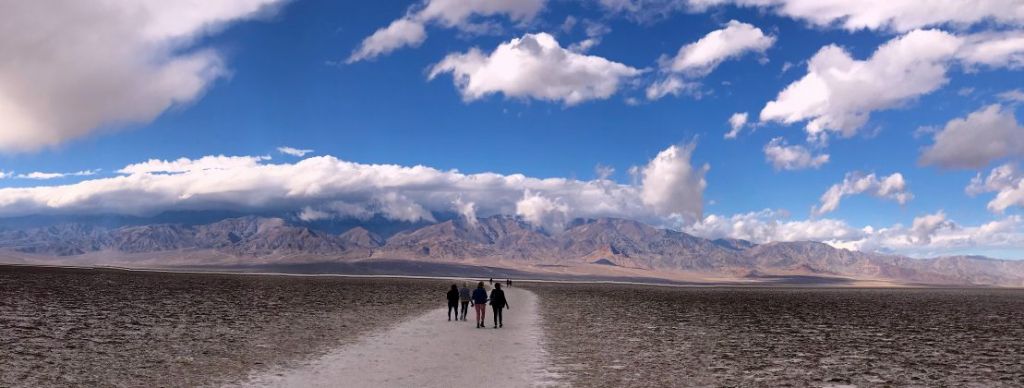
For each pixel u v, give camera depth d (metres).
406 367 20.80
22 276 92.62
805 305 70.38
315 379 18.66
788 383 19.44
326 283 120.56
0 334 26.59
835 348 28.34
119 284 81.50
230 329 31.39
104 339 26.41
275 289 82.38
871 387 19.12
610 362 22.88
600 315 47.88
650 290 139.62
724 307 63.22
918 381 20.14
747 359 24.33
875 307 67.25
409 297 70.81
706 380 19.64
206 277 141.12
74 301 46.94
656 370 21.28
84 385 17.42
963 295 124.38
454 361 22.16
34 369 19.31
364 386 17.72
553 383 18.61
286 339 27.88
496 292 34.78
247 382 18.17
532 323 38.75
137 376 18.80
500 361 22.42
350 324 35.59
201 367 20.42
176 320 35.09
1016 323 44.84
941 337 34.16
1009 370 22.50
